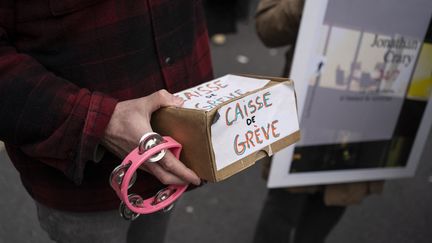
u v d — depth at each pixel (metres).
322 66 1.28
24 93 0.81
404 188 2.64
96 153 0.86
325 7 1.20
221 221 2.28
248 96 0.82
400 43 1.32
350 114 1.38
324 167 1.45
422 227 2.37
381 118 1.42
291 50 1.45
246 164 0.85
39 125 0.82
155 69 0.97
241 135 0.83
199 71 1.10
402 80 1.38
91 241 1.06
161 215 1.23
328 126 1.38
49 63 0.87
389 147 1.48
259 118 0.85
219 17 4.31
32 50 0.88
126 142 0.83
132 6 0.88
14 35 0.87
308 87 1.30
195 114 0.77
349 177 1.50
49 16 0.83
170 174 0.84
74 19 0.84
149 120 0.83
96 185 0.98
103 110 0.82
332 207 1.65
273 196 1.68
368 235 2.28
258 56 3.91
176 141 0.84
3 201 2.18
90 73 0.88
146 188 1.03
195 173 0.85
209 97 0.85
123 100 0.93
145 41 0.92
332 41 1.25
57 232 1.06
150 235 1.27
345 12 1.22
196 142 0.80
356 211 2.44
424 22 1.31
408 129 1.47
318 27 1.21
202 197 2.43
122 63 0.90
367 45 1.29
